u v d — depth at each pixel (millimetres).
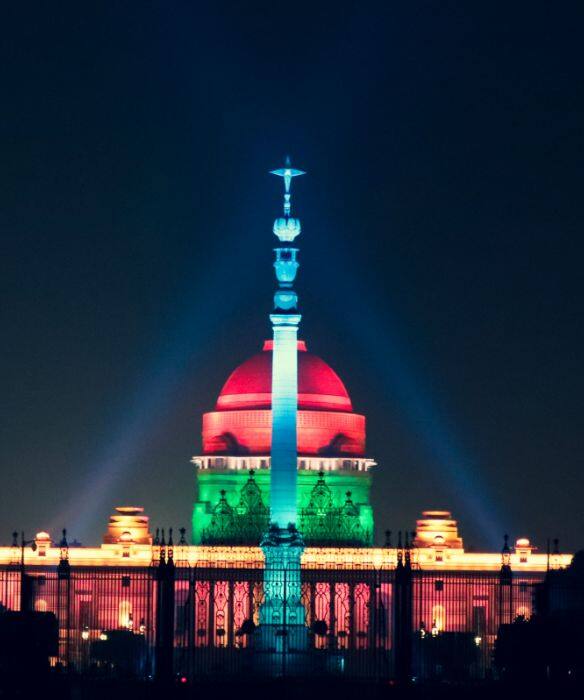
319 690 194500
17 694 183875
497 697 188125
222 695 190250
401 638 187750
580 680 195375
